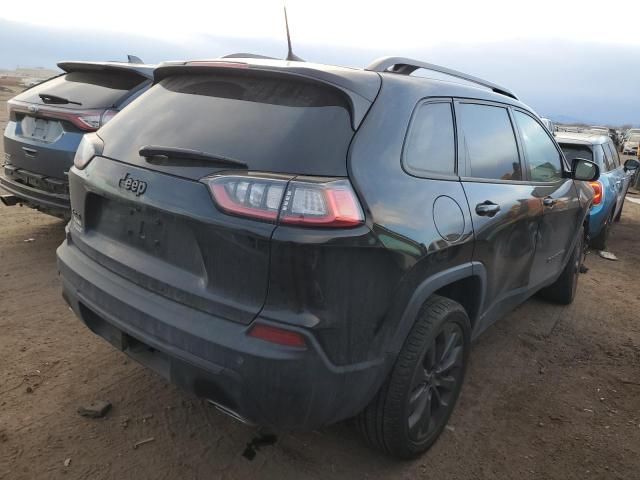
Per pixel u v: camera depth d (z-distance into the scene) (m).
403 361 2.41
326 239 1.92
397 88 2.49
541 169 3.96
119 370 3.28
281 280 1.95
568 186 4.39
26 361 3.29
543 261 4.05
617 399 3.52
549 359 4.03
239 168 2.07
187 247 2.18
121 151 2.49
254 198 1.96
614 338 4.54
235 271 2.03
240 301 2.03
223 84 2.49
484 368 3.79
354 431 2.90
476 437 2.98
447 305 2.64
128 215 2.41
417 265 2.30
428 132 2.63
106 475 2.43
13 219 6.29
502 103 3.48
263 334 1.97
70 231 2.83
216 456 2.62
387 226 2.13
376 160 2.22
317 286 1.95
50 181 4.73
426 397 2.67
